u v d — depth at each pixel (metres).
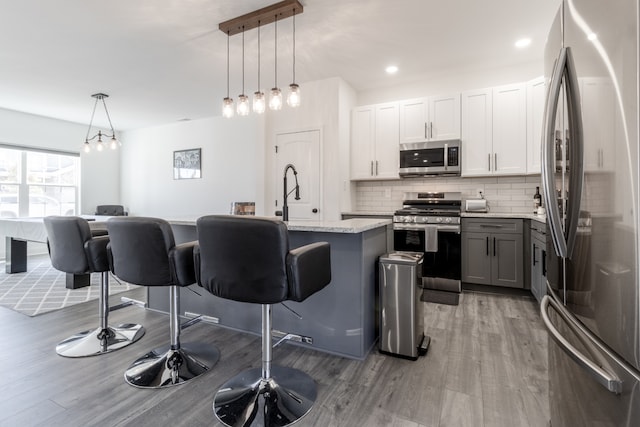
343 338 2.12
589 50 0.89
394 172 4.14
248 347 2.24
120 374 1.89
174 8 2.60
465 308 3.04
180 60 3.56
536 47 3.32
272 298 1.43
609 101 0.78
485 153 3.69
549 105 1.08
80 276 3.76
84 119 6.07
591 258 0.90
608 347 0.82
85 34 2.99
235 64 3.66
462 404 1.61
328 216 4.11
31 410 1.57
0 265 4.98
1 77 4.01
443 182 4.22
